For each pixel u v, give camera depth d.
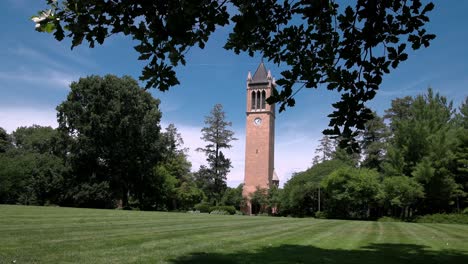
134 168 51.19
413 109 46.44
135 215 26.36
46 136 69.25
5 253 8.29
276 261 9.06
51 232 12.56
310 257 9.88
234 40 6.69
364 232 18.94
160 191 55.44
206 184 74.94
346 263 9.24
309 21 6.41
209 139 76.12
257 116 76.25
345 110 6.87
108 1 5.13
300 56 7.21
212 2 5.41
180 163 69.12
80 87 49.31
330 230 19.38
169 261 8.43
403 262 9.78
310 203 62.88
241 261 8.89
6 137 71.38
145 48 5.59
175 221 21.66
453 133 43.00
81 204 49.28
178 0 5.23
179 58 5.88
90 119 47.75
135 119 50.78
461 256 11.16
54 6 5.11
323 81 7.08
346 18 6.37
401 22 6.48
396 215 51.09
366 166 63.22
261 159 74.56
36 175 51.00
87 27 5.21
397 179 41.31
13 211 22.94
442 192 40.66
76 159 48.47
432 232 20.08
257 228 18.83
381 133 63.84
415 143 43.53
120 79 51.31
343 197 50.41
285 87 7.04
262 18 6.27
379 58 6.60
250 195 72.25
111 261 8.03
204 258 9.02
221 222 22.77
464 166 42.12
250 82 77.75
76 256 8.39
